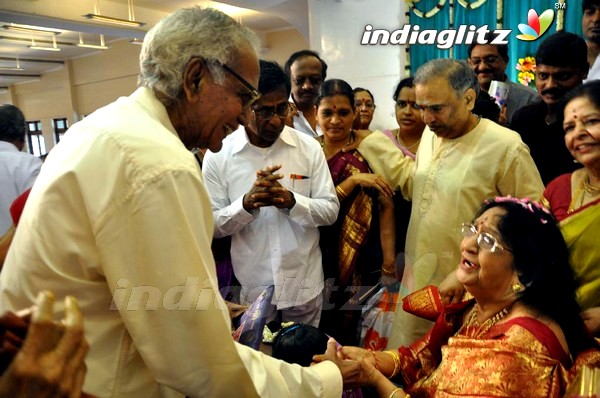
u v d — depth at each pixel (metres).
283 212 1.50
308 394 0.89
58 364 0.50
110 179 0.76
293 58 2.26
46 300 0.52
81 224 0.76
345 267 1.60
